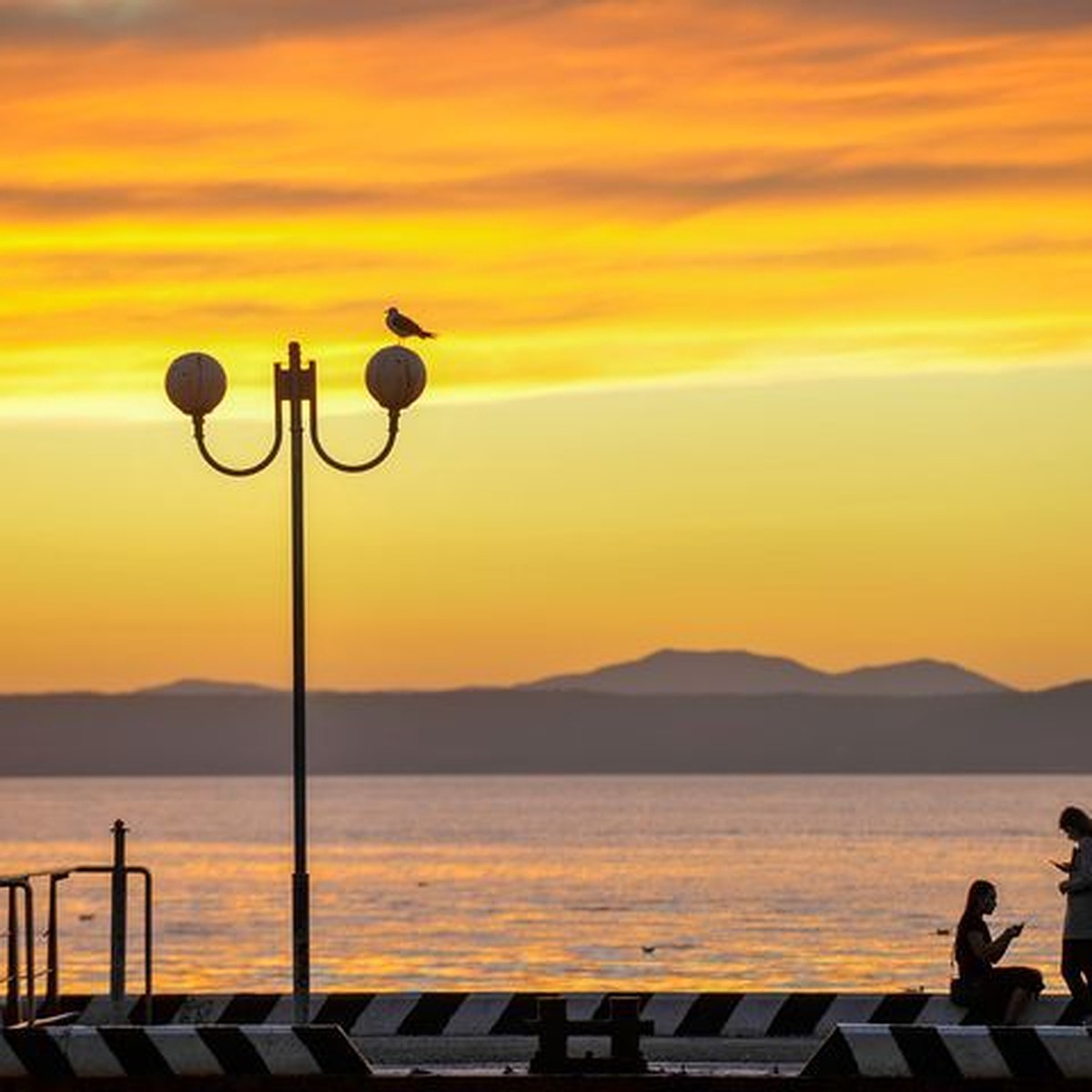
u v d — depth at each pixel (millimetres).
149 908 53281
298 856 50219
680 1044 52344
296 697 50500
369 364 51250
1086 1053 43062
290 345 51562
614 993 52906
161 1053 43938
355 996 53656
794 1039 52719
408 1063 52594
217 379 51531
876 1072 43438
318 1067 43844
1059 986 187750
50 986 53500
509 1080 43812
